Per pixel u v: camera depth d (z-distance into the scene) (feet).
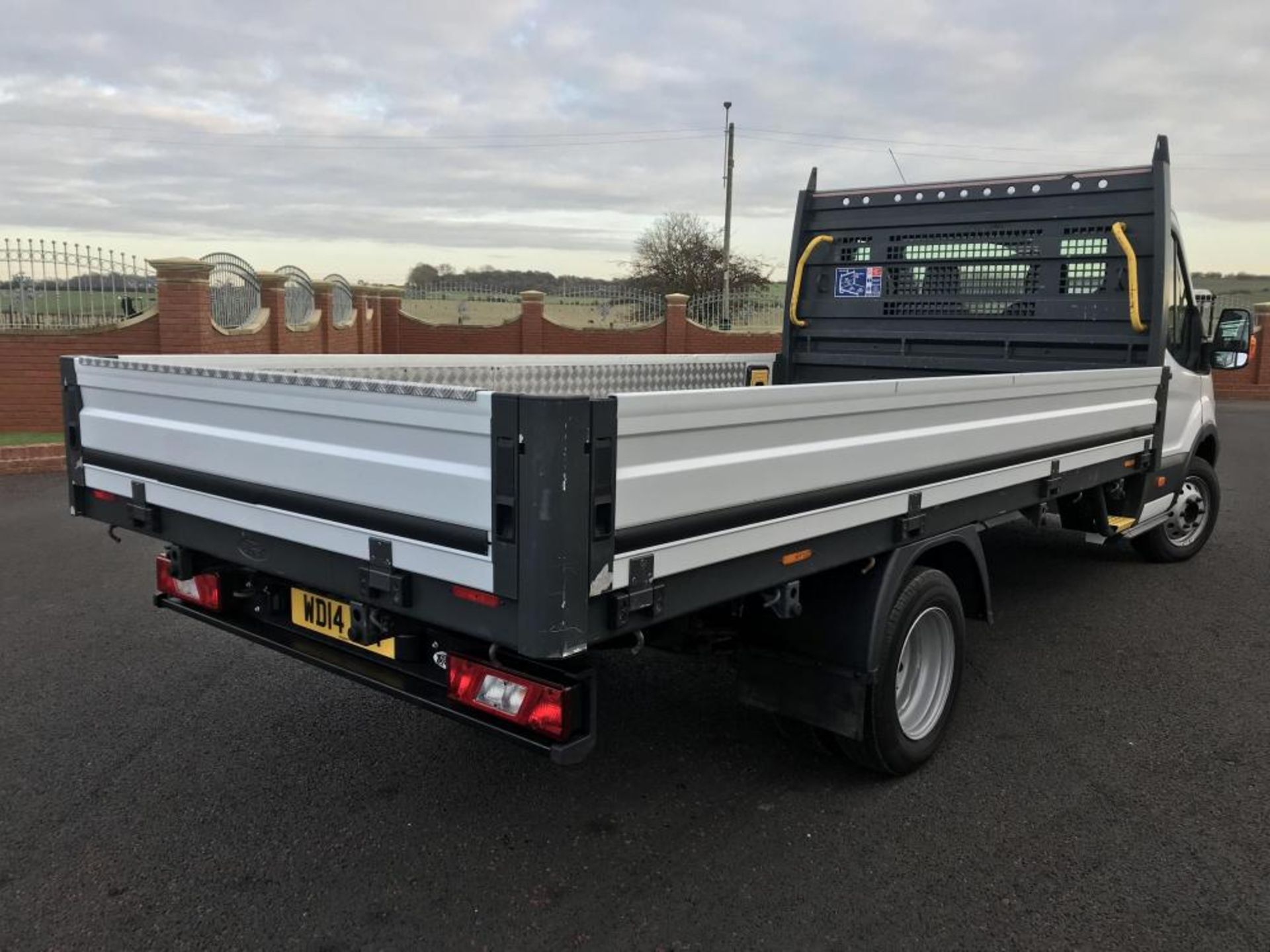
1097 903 9.93
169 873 10.25
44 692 14.92
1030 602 20.16
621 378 19.17
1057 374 14.11
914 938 9.37
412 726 13.99
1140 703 15.10
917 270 20.27
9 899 9.71
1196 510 23.16
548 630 7.55
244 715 14.26
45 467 33.45
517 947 9.17
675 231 145.59
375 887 10.09
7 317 38.86
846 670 11.48
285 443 9.69
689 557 8.59
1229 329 20.17
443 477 8.21
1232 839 11.16
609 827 11.35
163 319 38.88
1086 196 18.12
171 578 12.38
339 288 65.62
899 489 11.18
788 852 10.85
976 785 12.42
